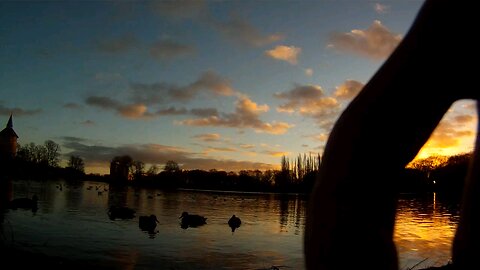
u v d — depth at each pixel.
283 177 163.75
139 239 33.38
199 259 26.12
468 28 0.45
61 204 62.06
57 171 162.12
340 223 0.47
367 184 0.47
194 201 91.25
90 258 23.20
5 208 49.75
